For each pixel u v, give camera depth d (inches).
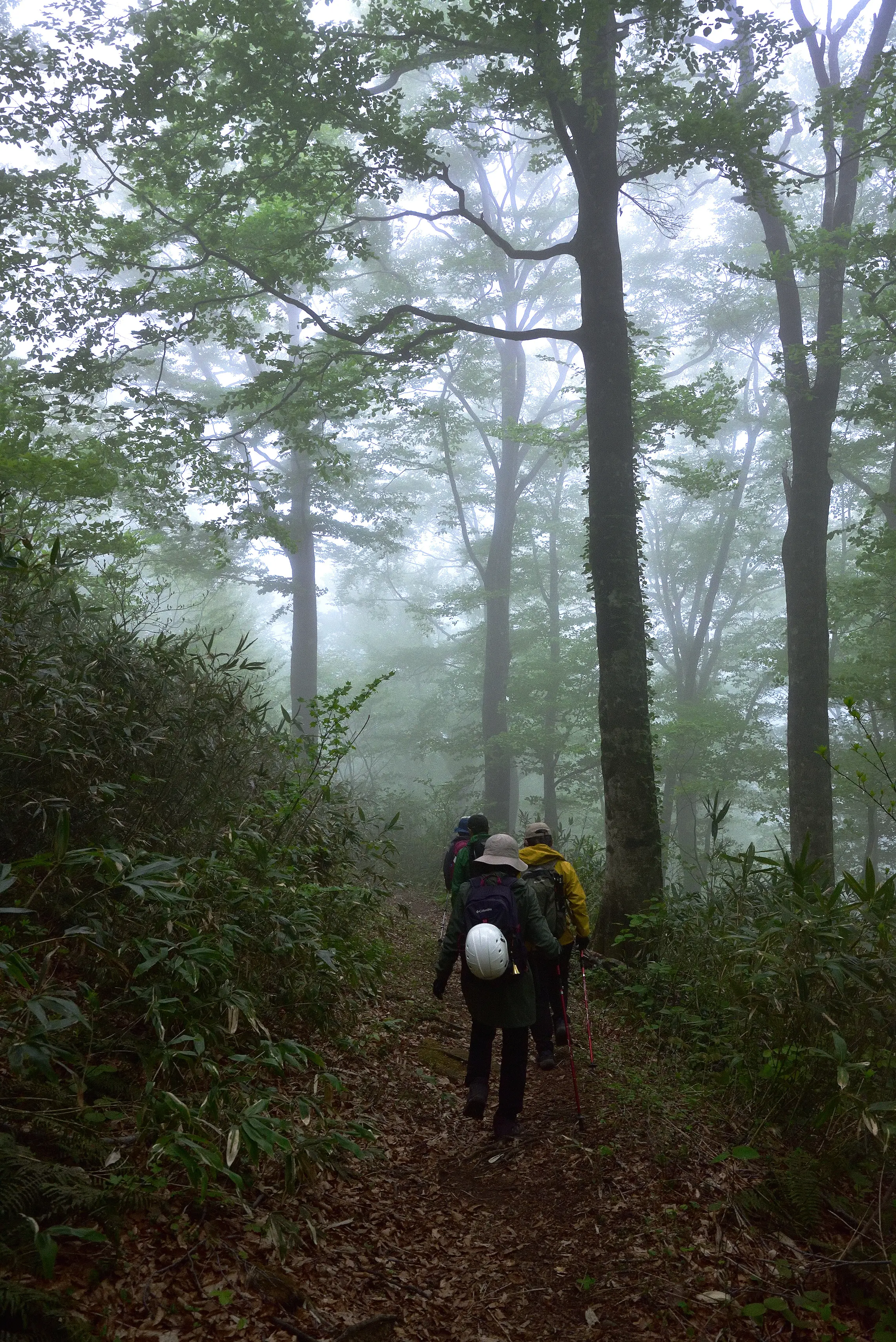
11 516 261.1
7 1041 118.6
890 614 828.0
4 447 388.8
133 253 526.3
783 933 169.9
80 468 403.2
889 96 503.8
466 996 171.5
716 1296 119.3
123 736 183.6
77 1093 122.4
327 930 224.4
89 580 346.3
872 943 161.9
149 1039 142.1
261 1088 145.3
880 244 547.2
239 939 161.6
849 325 748.6
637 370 622.5
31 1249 94.3
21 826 162.9
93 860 128.9
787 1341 112.7
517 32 384.2
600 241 399.2
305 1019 189.8
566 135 406.9
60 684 176.6
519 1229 139.4
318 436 587.5
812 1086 159.8
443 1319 114.3
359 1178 144.2
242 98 447.5
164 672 211.8
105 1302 94.0
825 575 579.8
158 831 188.4
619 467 383.6
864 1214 136.2
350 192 499.8
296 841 229.0
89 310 522.0
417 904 533.3
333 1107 163.6
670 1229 132.6
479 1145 169.9
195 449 561.6
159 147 493.7
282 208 533.3
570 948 211.2
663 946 277.1
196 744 204.8
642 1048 222.5
